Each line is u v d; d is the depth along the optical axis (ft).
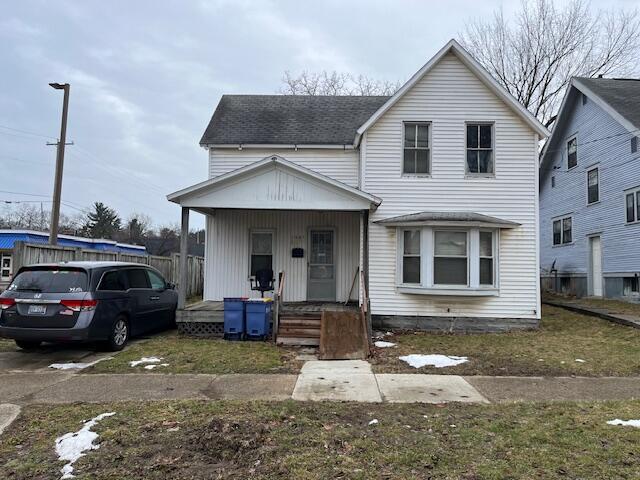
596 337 33.45
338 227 41.86
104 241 111.24
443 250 36.35
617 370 23.95
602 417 16.25
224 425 14.96
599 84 63.21
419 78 37.73
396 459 12.69
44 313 25.48
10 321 25.63
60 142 52.08
